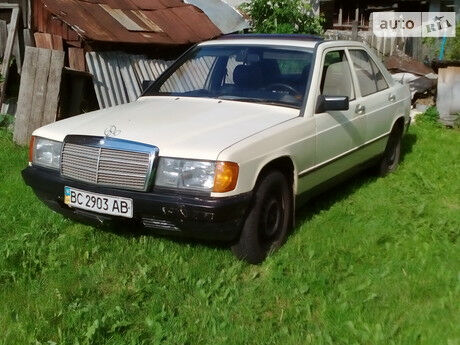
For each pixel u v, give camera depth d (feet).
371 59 20.49
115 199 13.34
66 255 14.38
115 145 13.37
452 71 31.68
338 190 20.12
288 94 16.07
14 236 15.15
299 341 10.99
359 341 11.07
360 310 12.06
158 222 13.33
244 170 13.07
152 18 31.89
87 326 11.31
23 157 22.39
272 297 12.62
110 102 26.91
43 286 12.97
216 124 14.28
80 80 26.13
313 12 48.73
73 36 27.07
